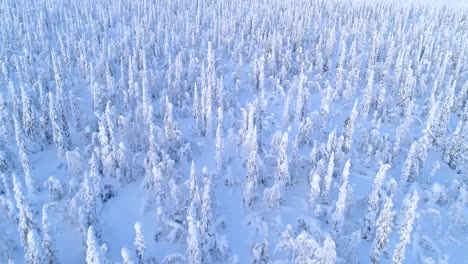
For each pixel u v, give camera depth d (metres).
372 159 32.41
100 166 29.89
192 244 18.80
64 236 24.47
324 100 38.25
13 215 24.41
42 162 33.00
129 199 28.38
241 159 32.09
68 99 40.44
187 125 40.22
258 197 27.45
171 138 32.41
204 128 36.75
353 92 45.78
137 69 51.41
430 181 29.08
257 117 33.75
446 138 33.38
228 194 28.66
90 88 46.09
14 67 53.03
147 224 25.67
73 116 36.62
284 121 36.81
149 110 33.94
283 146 26.12
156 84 46.34
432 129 32.81
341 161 29.20
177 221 24.86
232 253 23.09
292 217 25.80
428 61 53.66
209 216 21.89
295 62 55.84
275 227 24.73
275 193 25.08
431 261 20.97
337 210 21.91
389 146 32.12
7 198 24.78
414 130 37.56
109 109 34.00
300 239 19.08
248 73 51.41
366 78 51.41
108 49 54.22
